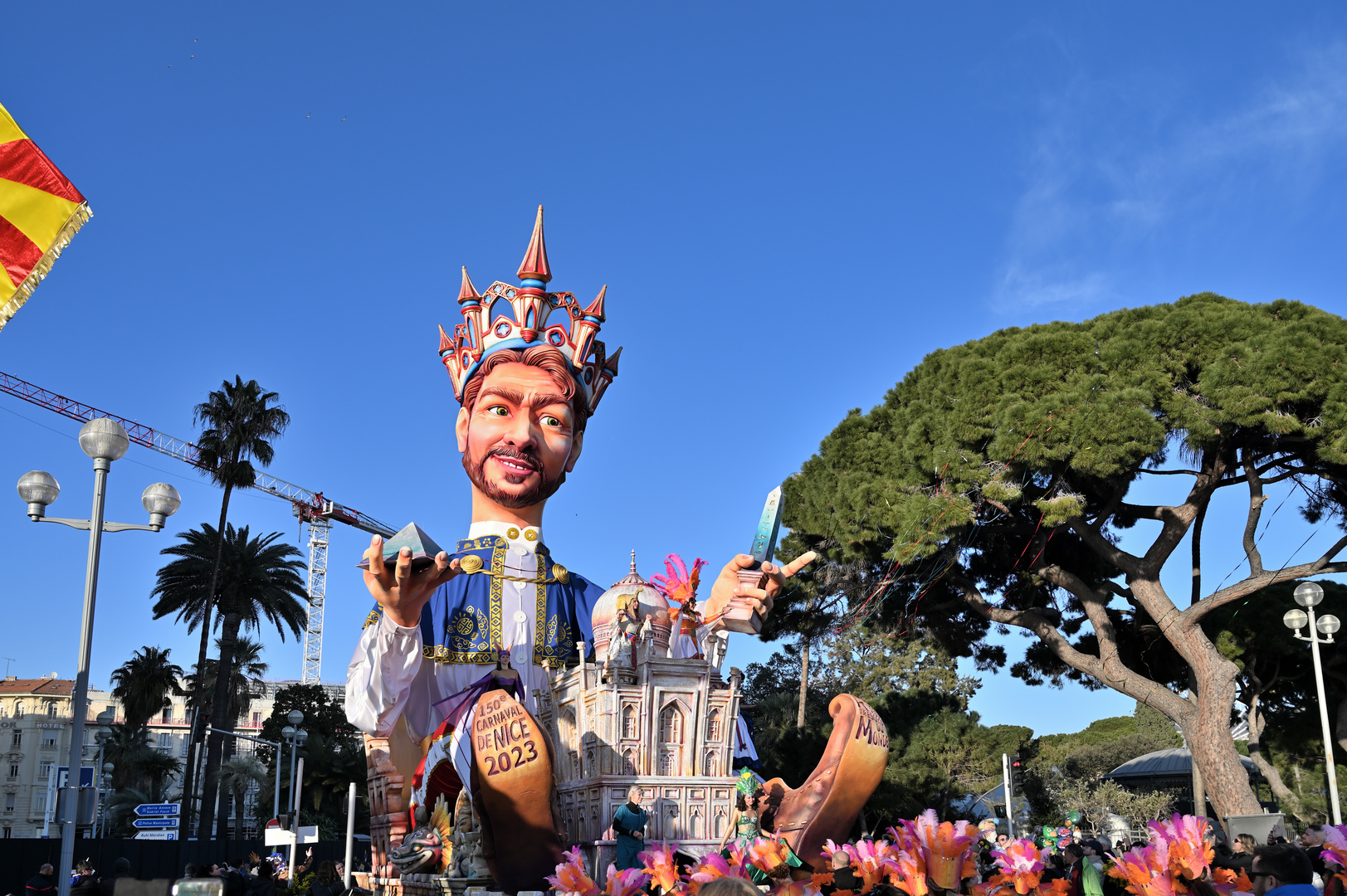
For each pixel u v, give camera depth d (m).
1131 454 24.16
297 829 27.59
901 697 42.59
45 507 14.38
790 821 12.07
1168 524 27.42
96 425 14.30
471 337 18.59
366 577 13.98
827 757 12.35
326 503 109.25
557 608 17.39
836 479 29.31
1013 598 31.61
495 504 18.00
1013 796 49.16
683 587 13.73
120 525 14.80
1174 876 7.49
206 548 48.53
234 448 47.47
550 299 18.75
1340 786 33.56
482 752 12.15
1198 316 25.20
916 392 29.53
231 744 65.62
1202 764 25.97
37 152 8.76
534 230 18.92
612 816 12.80
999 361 26.48
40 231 8.71
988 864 9.65
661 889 8.98
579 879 8.62
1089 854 12.33
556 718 14.83
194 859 36.84
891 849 7.62
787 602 32.41
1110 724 80.50
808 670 53.22
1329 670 31.62
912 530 25.61
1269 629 30.42
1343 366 23.09
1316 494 28.31
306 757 57.03
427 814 15.66
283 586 50.09
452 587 17.03
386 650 14.72
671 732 13.59
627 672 13.71
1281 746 35.06
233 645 47.34
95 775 16.42
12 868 27.61
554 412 18.02
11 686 107.62
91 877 15.38
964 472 25.62
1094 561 31.83
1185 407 24.44
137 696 57.25
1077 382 25.34
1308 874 6.04
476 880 13.23
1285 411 24.12
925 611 32.44
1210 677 26.31
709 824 13.08
